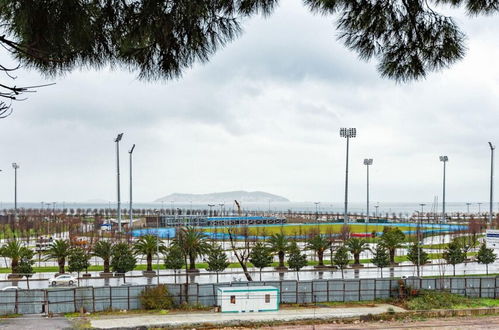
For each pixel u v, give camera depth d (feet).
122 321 118.32
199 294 138.00
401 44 25.79
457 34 25.34
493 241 187.11
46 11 18.10
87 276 192.44
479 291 152.66
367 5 24.88
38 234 353.92
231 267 221.25
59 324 115.03
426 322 123.24
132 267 195.31
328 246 224.12
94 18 19.81
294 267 202.59
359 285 147.54
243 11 22.54
